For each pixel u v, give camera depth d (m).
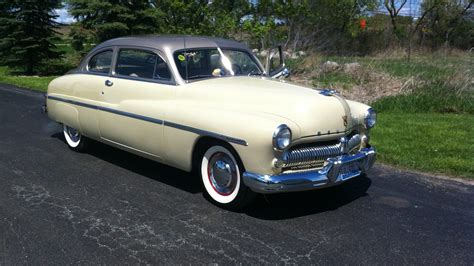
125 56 5.66
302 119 4.29
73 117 6.36
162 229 4.22
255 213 4.60
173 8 18.22
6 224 4.29
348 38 29.75
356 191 5.27
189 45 5.34
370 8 34.00
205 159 4.78
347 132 4.61
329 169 4.39
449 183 5.62
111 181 5.48
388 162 6.46
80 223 4.33
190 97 4.89
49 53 18.98
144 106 5.21
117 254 3.77
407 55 20.84
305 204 4.85
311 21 19.84
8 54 18.55
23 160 6.27
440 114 10.07
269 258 3.73
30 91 13.00
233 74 5.46
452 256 3.82
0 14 18.56
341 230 4.25
